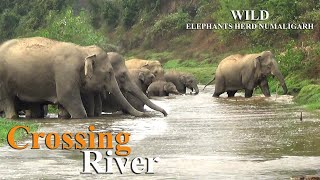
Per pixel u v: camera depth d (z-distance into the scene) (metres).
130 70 27.06
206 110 22.61
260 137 14.94
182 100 28.91
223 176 10.58
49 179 10.49
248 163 11.67
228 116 20.03
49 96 20.66
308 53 29.45
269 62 28.67
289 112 20.62
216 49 53.78
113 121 19.16
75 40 35.62
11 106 20.80
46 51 20.70
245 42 51.03
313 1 43.34
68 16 36.16
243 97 29.88
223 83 30.95
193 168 11.28
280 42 44.19
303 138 14.62
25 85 20.64
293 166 11.33
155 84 33.44
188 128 17.00
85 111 20.67
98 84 20.86
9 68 20.69
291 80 28.75
